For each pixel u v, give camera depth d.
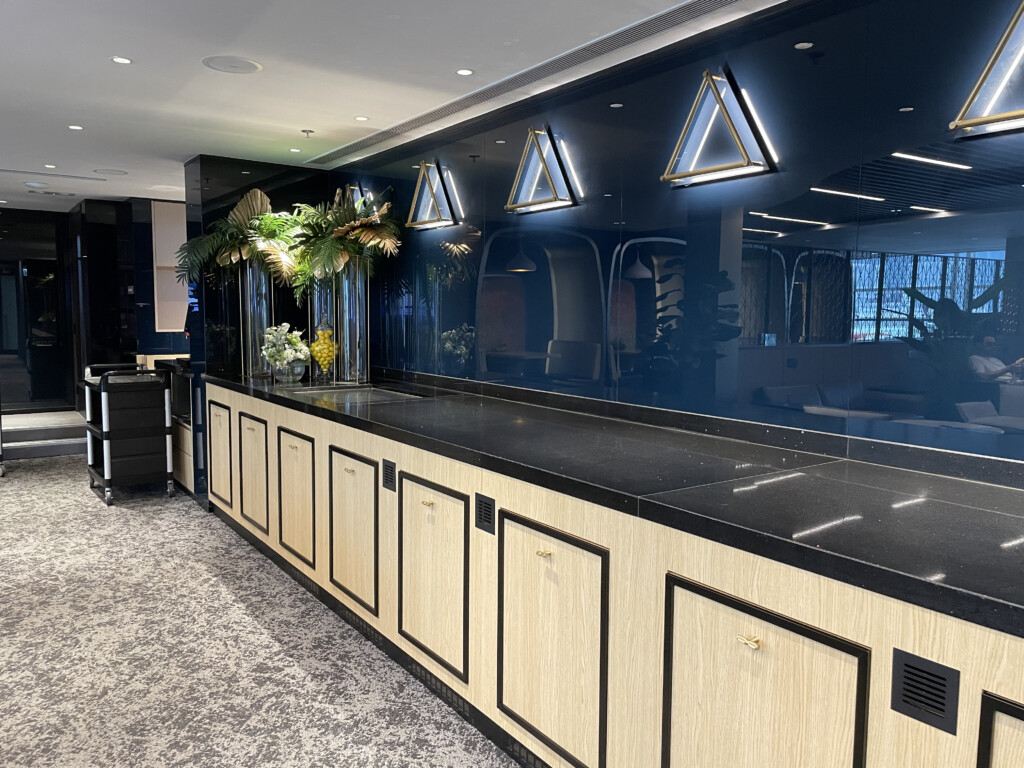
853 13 2.15
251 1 2.44
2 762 2.30
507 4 2.42
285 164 5.07
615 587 1.91
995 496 1.82
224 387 4.66
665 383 2.84
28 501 5.52
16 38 2.78
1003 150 1.85
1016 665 1.17
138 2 2.45
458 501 2.51
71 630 3.27
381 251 4.58
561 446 2.48
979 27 1.87
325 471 3.44
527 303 3.50
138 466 5.55
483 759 2.34
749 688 1.58
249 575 3.96
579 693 2.04
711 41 2.55
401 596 2.89
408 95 3.43
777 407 2.45
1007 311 1.87
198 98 3.55
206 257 4.79
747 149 2.46
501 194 3.62
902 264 2.08
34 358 8.34
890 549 1.42
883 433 2.17
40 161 5.25
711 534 1.63
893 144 2.07
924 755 1.30
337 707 2.65
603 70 2.99
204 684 2.80
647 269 2.87
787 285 2.38
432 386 4.26
